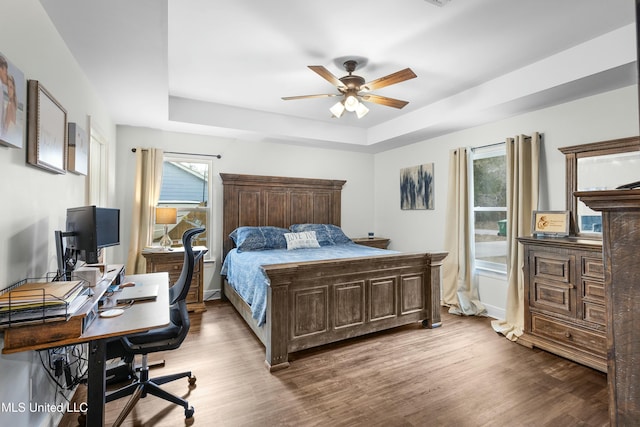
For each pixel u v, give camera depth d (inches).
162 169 162.4
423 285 135.3
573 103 121.2
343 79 107.7
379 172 229.8
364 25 91.0
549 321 110.0
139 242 158.1
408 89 138.6
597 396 84.6
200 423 73.7
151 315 65.4
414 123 168.9
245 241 165.5
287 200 198.5
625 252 32.3
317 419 75.4
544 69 110.5
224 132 171.3
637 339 31.3
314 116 180.2
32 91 61.4
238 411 78.2
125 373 92.7
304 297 107.4
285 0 79.9
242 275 135.2
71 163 84.4
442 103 151.3
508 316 133.0
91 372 58.7
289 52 106.4
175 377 87.1
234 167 186.7
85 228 67.8
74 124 84.9
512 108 131.0
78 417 75.0
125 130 159.8
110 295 79.7
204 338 123.0
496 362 103.5
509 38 97.6
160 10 69.5
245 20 88.4
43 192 69.6
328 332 111.8
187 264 80.4
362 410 78.7
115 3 67.2
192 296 155.5
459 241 158.7
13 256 56.7
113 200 151.2
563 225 116.5
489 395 85.0
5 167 53.7
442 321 144.0
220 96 149.2
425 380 92.4
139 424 73.2
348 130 200.4
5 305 49.2
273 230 178.2
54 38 74.9
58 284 59.1
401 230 208.7
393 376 94.6
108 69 97.4
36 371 63.7
